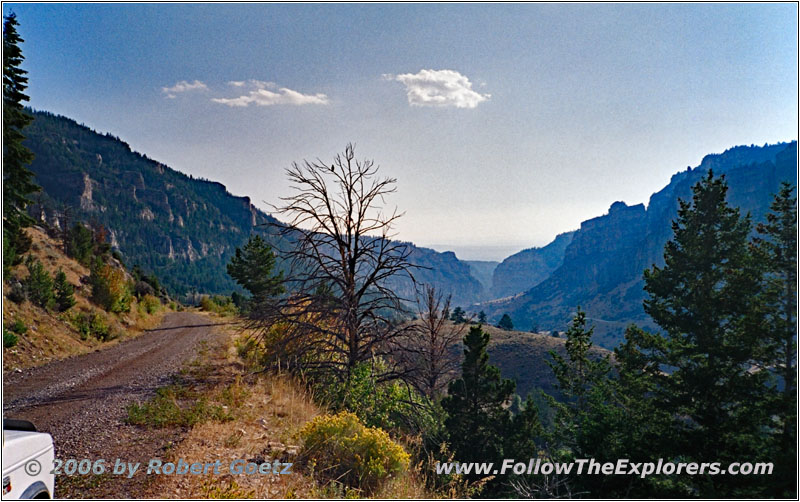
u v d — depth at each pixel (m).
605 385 24.19
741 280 15.20
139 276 90.06
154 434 8.64
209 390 12.59
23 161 26.41
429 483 9.44
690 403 15.68
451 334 18.20
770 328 14.43
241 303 68.88
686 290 17.22
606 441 17.28
